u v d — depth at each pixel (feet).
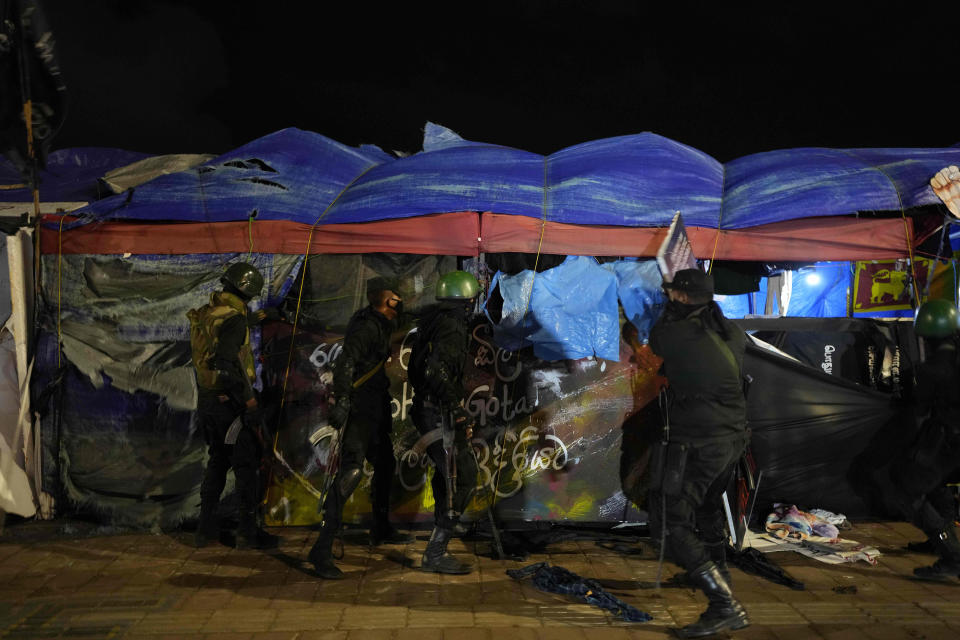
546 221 15.97
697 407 11.30
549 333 16.08
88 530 16.08
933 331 12.90
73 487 16.44
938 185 15.90
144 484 16.37
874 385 17.03
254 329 16.43
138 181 19.39
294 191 16.83
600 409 16.31
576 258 16.38
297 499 16.39
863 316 20.43
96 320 16.44
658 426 16.25
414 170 16.97
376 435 14.28
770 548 14.90
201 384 14.85
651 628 11.21
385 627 11.16
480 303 16.30
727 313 24.25
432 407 14.02
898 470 13.48
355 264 16.48
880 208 15.97
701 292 11.44
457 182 16.40
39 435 16.52
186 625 11.20
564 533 15.99
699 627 10.79
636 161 17.28
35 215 16.31
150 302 16.43
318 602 12.19
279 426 16.35
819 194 16.24
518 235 15.96
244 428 14.89
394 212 15.93
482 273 16.37
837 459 16.31
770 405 16.14
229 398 14.78
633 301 16.22
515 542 15.43
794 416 16.12
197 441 16.46
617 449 16.30
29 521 16.62
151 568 13.85
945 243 17.21
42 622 11.29
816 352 17.31
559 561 14.53
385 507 15.25
